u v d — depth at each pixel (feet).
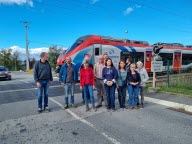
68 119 19.60
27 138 15.16
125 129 16.87
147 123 18.34
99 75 23.75
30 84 49.19
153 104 25.86
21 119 19.71
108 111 22.35
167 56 72.08
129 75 23.22
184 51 80.48
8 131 16.57
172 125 17.80
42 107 24.52
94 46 51.01
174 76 44.21
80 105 25.41
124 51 57.11
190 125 17.83
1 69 65.77
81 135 15.66
